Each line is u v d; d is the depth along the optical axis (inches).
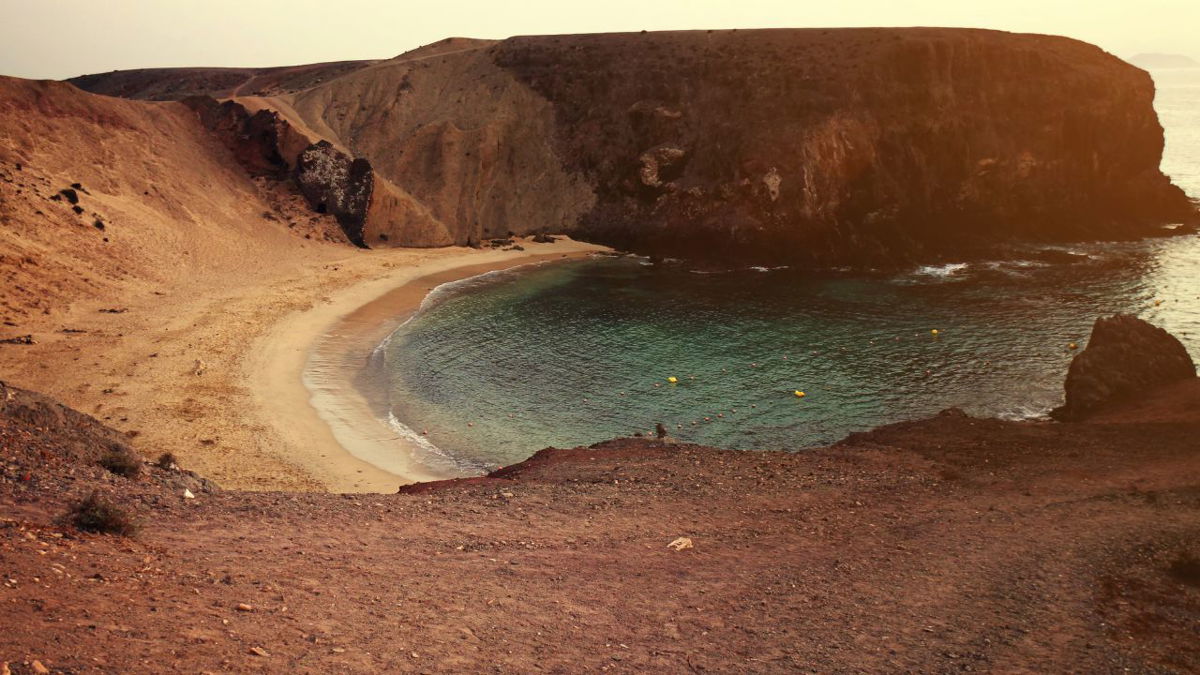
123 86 6825.8
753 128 3954.2
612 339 2561.5
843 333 2578.7
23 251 2410.2
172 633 438.3
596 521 869.8
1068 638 610.2
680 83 4340.6
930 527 874.1
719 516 909.2
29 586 458.9
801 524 883.4
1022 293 2992.1
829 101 3905.0
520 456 1683.1
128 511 692.7
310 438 1691.7
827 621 619.8
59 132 3164.4
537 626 557.9
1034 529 868.0
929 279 3265.3
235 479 1423.5
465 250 3777.1
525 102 4539.9
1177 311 2664.9
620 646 539.5
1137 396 1622.8
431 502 921.5
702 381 2175.2
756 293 3122.5
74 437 845.2
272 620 490.6
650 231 3951.8
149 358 2046.0
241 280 2933.1
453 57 5009.8
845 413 1927.9
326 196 3742.6
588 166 4269.2
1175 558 789.2
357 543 712.4
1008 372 2167.8
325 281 3063.5
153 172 3378.4
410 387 2098.9
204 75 6756.9
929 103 3890.3
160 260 2859.3
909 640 591.5
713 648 552.1
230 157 3828.7
